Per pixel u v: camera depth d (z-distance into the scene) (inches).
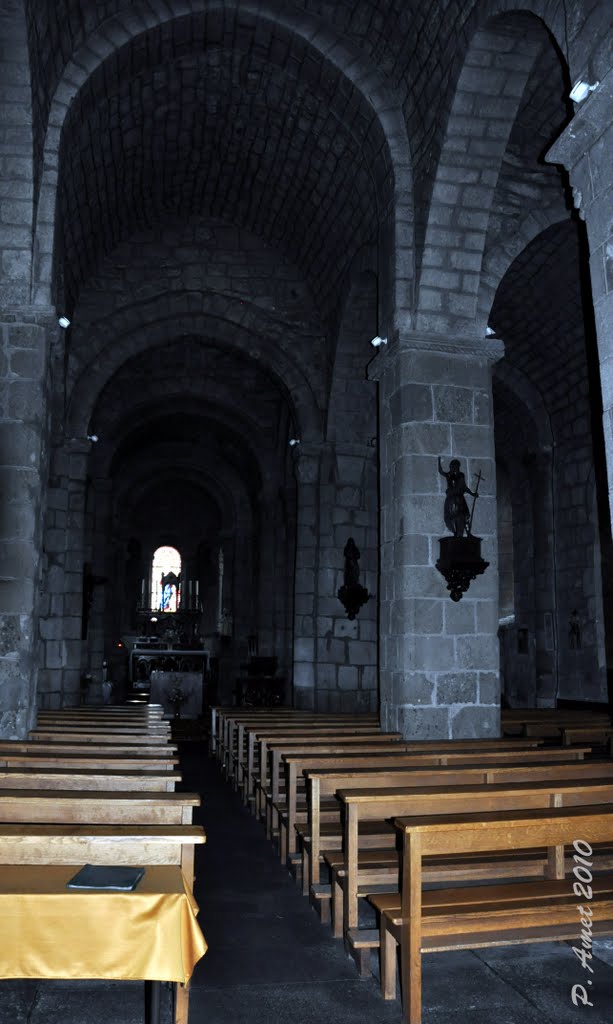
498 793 209.3
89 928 143.4
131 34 410.9
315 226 592.4
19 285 379.6
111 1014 182.1
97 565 901.8
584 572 666.2
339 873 222.1
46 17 353.7
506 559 904.9
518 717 485.7
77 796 194.5
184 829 173.3
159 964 143.4
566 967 209.9
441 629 396.5
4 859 171.3
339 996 193.8
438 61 386.9
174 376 869.2
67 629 638.5
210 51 462.6
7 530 367.9
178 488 1529.3
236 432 963.3
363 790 211.0
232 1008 186.7
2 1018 179.2
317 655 637.9
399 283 420.2
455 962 213.2
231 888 280.8
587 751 307.1
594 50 241.3
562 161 256.7
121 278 655.1
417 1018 176.4
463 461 411.8
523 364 697.0
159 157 562.6
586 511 666.2
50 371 405.4
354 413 655.8
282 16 421.4
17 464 372.2
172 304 660.1
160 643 1225.4
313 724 428.1
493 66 363.9
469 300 417.7
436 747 318.7
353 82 430.3
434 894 196.4
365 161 473.1
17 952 141.3
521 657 790.5
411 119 424.2
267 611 940.6
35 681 381.4
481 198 402.9
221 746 566.6
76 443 647.8
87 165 497.7
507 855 229.8
